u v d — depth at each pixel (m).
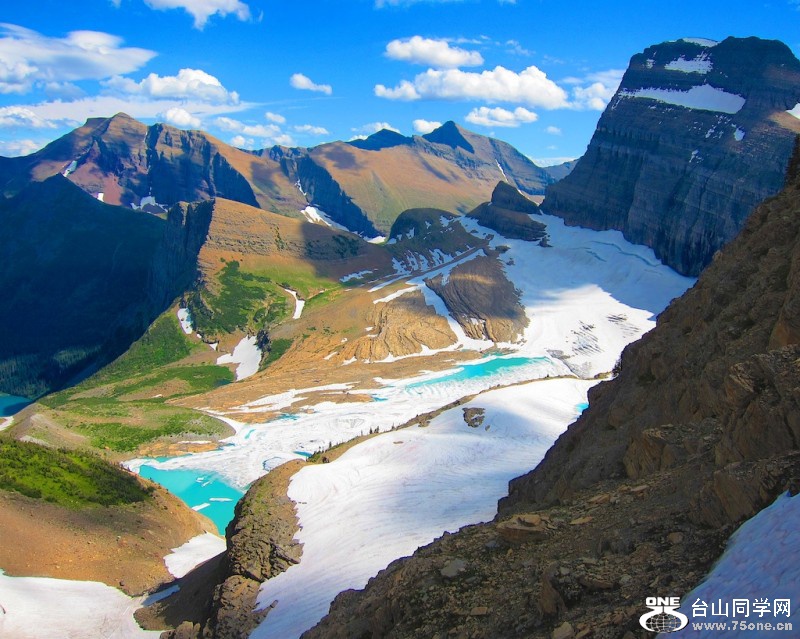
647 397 39.91
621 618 16.73
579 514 26.73
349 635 29.36
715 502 19.59
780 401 21.47
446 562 27.73
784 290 32.34
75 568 58.19
